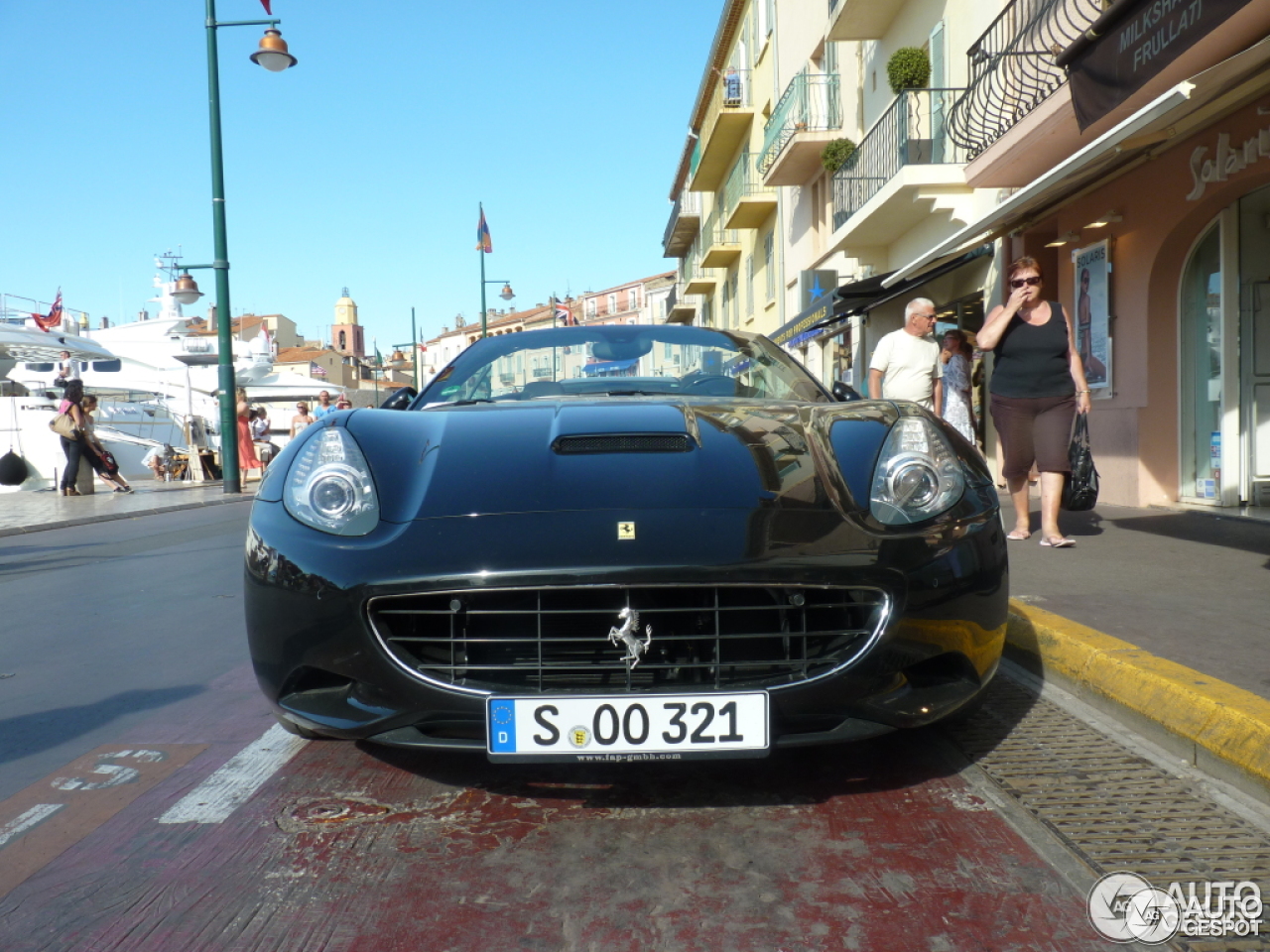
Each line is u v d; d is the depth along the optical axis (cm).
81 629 488
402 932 184
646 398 338
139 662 410
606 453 260
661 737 218
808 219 2030
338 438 266
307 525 241
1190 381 775
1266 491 720
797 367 387
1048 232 1031
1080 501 549
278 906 195
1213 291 743
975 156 983
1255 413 722
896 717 227
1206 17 520
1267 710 254
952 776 255
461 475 251
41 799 256
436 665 225
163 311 3394
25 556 813
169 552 799
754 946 177
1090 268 873
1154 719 277
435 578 221
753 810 237
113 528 1054
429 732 233
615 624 225
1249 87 508
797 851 215
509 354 390
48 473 1955
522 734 219
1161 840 216
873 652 224
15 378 2436
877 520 237
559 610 221
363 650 226
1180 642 335
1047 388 561
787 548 224
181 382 2902
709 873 206
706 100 3372
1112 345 839
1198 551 534
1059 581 453
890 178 1186
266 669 238
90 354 2409
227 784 262
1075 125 795
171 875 210
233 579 637
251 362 3131
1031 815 231
